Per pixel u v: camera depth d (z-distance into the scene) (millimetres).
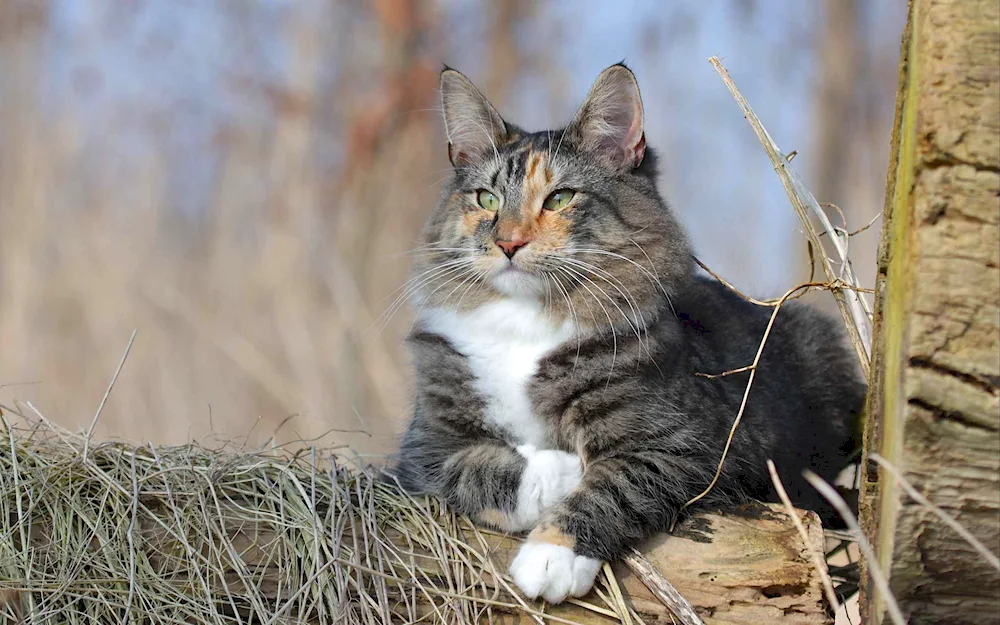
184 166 18578
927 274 4219
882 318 5027
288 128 15711
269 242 14328
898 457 4348
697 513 6141
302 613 5434
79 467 5910
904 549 4430
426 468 6711
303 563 5621
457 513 6215
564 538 5781
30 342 13477
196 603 5434
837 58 18359
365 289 14023
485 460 6488
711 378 6773
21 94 17406
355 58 16422
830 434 7727
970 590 4535
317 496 6020
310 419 11484
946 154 4227
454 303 7109
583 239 6965
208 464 6156
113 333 13297
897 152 4965
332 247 14133
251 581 5516
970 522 4297
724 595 5637
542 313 6832
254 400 12820
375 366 12281
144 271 14703
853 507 7516
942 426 4199
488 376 6762
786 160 6633
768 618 5551
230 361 13016
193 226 17906
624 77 7332
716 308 7797
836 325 8359
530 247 6840
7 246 14719
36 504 5707
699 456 6348
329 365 12375
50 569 5531
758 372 7230
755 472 6652
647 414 6398
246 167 16328
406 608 5535
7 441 6105
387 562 5668
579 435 6551
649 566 5727
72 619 5352
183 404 12227
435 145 15180
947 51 4246
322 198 15008
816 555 4965
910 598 4629
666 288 6980
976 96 4207
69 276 14297
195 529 5723
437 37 16453
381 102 15180
